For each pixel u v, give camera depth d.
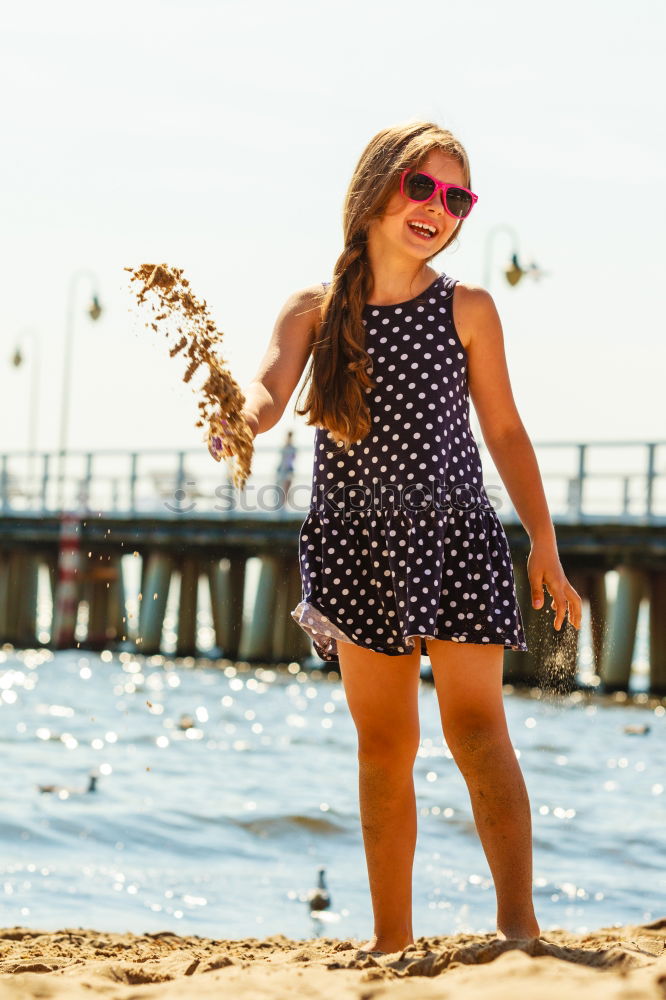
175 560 30.30
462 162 3.03
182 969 2.75
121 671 26.56
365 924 6.22
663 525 20.58
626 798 9.98
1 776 10.54
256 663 27.77
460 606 2.86
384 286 3.01
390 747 3.00
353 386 2.92
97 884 6.82
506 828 2.79
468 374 3.05
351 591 2.95
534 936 2.73
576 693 22.11
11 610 33.78
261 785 10.54
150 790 10.00
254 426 2.77
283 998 2.16
